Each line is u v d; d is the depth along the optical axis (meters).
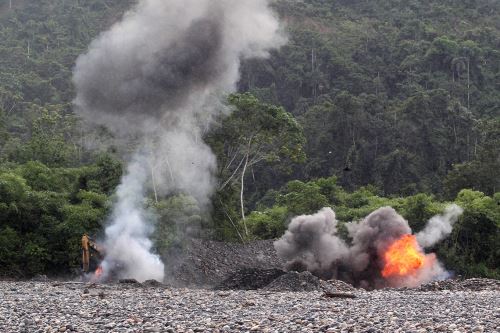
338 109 131.75
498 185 98.75
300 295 36.78
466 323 23.38
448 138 130.38
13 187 54.78
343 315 25.84
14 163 74.12
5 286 40.84
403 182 123.00
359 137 130.62
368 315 25.61
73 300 32.06
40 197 55.56
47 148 83.81
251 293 38.41
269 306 30.00
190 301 32.56
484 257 75.06
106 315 26.39
